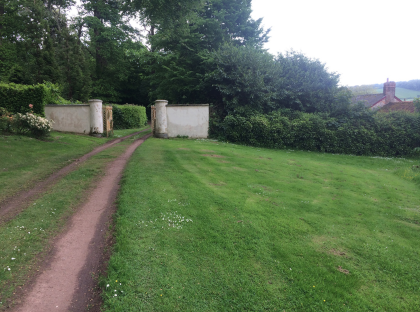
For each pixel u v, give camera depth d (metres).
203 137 16.52
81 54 25.02
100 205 5.17
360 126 16.08
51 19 26.06
